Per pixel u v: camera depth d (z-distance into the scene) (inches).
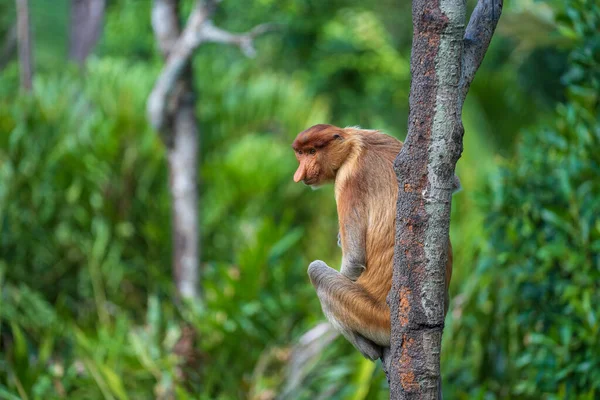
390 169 228.2
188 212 518.3
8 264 519.8
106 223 549.3
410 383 191.3
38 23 849.5
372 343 234.7
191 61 505.7
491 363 396.2
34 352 438.6
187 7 787.4
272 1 876.6
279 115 668.1
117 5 1010.1
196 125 519.2
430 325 189.6
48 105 574.6
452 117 183.6
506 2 588.7
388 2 1031.6
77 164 544.1
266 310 459.8
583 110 351.6
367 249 230.4
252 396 427.5
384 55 940.6
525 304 369.4
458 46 182.1
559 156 361.4
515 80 740.0
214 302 452.1
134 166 573.6
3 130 540.7
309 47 954.1
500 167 386.6
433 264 188.2
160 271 557.9
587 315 311.6
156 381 428.5
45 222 538.6
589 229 328.8
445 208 186.9
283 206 631.2
